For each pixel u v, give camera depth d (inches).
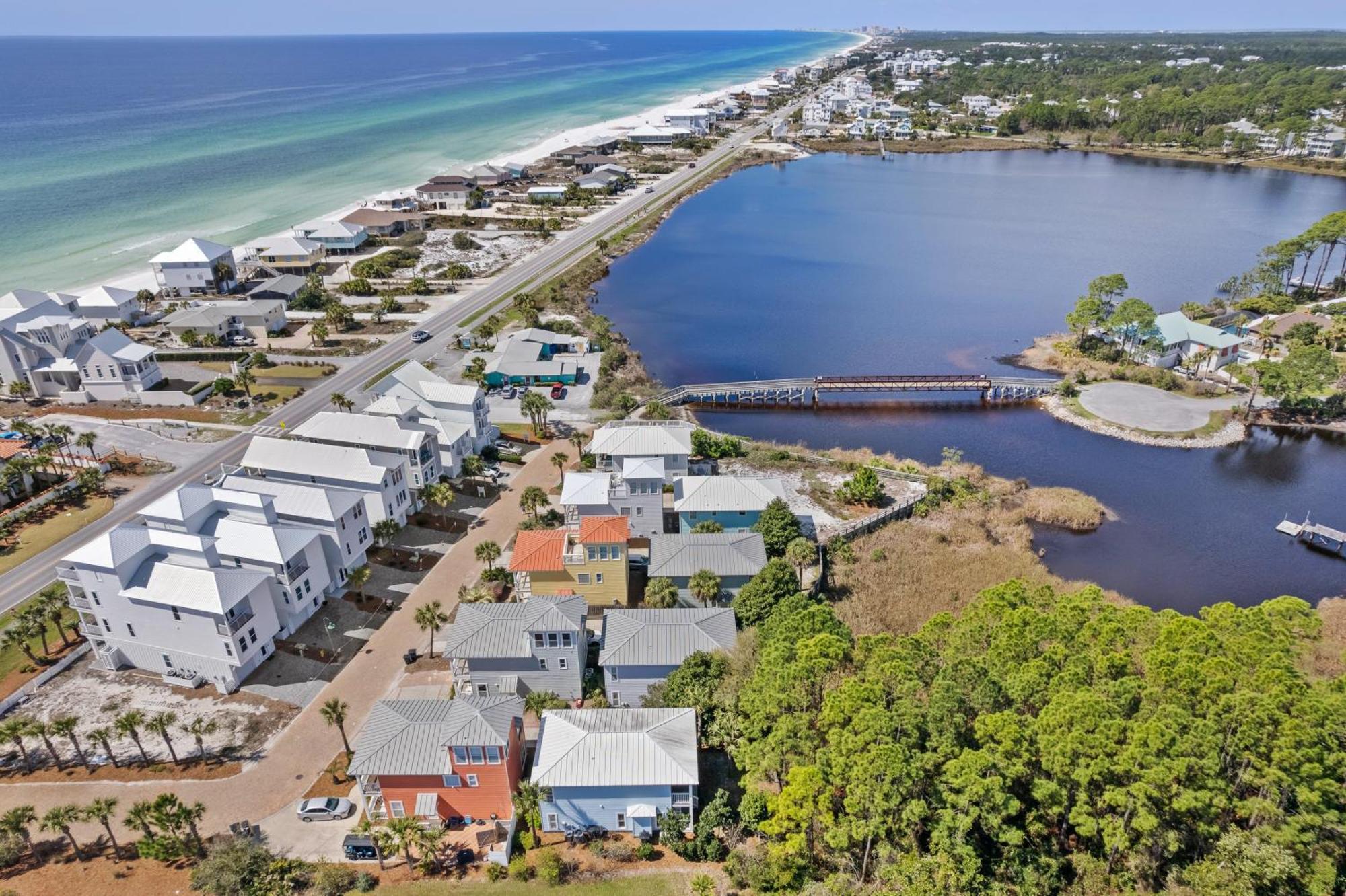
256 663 2652.6
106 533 2608.3
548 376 4840.1
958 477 3978.8
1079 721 1831.9
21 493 3688.5
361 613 2925.7
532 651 2415.1
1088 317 5393.7
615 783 1995.6
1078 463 4237.2
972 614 2440.9
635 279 7234.3
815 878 1884.8
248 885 1888.5
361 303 6284.5
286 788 2214.6
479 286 6692.9
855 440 4493.1
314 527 2957.7
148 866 1991.9
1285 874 1624.0
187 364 5191.9
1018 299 6683.1
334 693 2556.6
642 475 3191.4
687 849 1996.8
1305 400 4628.4
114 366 4598.9
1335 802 1736.0
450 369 5049.2
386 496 3292.3
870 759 1780.3
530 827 2063.2
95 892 1921.8
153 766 2288.4
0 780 2247.8
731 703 2241.6
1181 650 2065.7
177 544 2640.3
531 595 2886.3
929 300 6707.7
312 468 3297.2
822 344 5856.3
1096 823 1742.1
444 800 2078.0
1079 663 2065.7
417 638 2802.7
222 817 2123.5
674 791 2039.9
